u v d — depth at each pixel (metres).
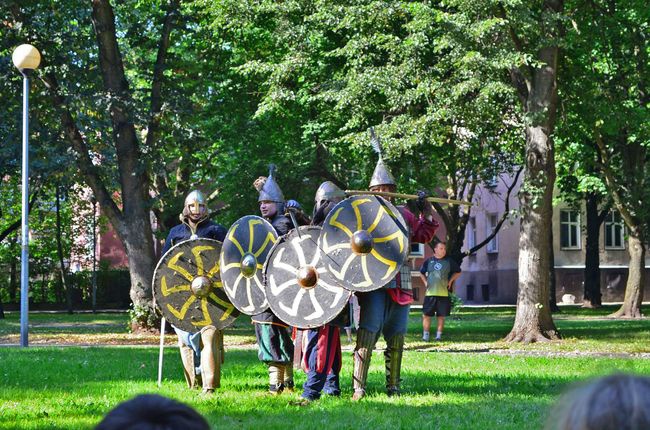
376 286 11.48
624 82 30.52
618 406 1.70
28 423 9.80
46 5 32.19
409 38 27.28
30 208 58.53
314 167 40.31
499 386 13.68
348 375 15.32
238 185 39.31
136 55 36.78
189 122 32.94
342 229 11.64
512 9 25.17
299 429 9.41
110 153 36.25
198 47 36.62
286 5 30.92
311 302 11.59
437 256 27.77
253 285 12.23
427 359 19.67
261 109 31.78
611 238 74.12
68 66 31.42
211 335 12.48
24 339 25.45
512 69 27.89
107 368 16.98
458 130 32.81
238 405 11.29
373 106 29.95
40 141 31.72
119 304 67.06
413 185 38.50
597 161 43.03
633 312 44.84
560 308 57.16
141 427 1.91
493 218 76.31
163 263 12.52
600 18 29.27
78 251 66.00
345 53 28.95
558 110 30.30
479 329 33.62
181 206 37.69
